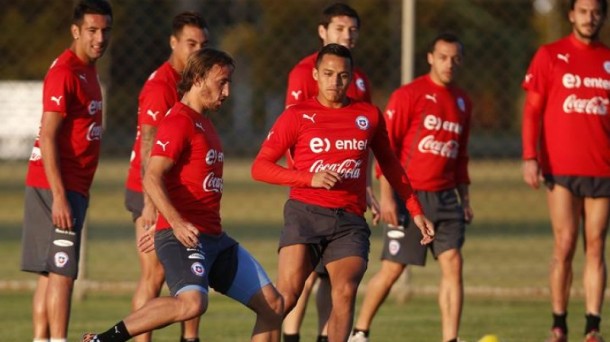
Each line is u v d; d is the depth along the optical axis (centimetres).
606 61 3175
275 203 8100
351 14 2998
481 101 7094
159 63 5706
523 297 3997
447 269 3083
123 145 7456
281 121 2561
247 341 3228
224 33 8138
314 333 3391
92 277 4506
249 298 2403
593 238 3158
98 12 2750
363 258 2581
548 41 5659
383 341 3241
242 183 9738
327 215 2577
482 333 3381
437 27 7131
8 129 4181
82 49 2767
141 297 2891
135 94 5744
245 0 7688
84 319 3594
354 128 2566
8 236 6072
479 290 3984
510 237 5956
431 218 3095
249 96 8369
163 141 2320
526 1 5659
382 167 2689
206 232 2372
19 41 5506
